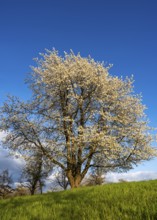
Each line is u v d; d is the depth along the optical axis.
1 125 30.94
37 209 8.92
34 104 32.41
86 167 31.64
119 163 31.59
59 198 11.96
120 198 9.12
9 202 13.14
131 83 34.72
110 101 32.88
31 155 31.16
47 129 30.88
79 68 32.91
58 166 30.75
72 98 31.91
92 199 9.75
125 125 32.69
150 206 6.79
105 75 33.16
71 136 30.72
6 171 55.31
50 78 32.78
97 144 29.83
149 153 31.23
